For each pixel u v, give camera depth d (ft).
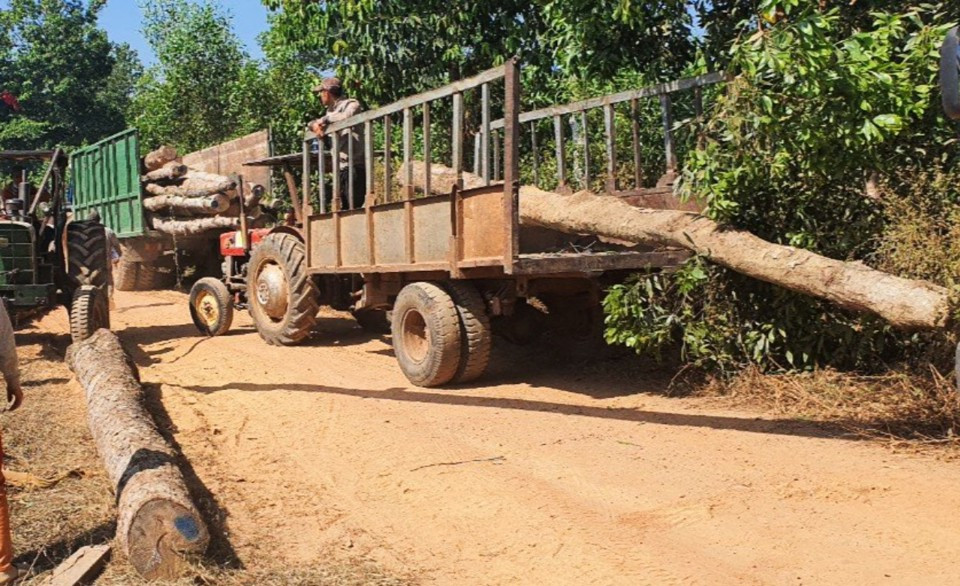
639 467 18.84
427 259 26.86
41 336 40.81
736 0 30.19
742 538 15.08
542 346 32.22
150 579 14.34
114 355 27.14
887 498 16.42
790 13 24.30
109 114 130.00
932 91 22.85
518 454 20.08
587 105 30.66
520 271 23.29
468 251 25.29
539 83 42.50
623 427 21.99
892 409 21.68
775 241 24.11
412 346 28.30
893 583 13.30
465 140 44.75
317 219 33.27
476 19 42.39
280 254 35.40
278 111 65.26
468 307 26.99
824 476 17.67
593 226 25.31
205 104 74.59
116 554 15.11
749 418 22.26
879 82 21.03
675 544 15.02
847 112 21.35
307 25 44.93
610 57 33.45
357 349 35.06
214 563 14.83
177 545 14.52
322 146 32.91
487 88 24.38
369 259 29.78
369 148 29.73
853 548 14.51
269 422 23.81
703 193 23.03
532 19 41.57
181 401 26.35
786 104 22.11
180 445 21.86
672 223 23.45
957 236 20.88
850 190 24.03
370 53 43.01
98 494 17.89
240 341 37.52
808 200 23.99
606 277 27.40
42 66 125.59
